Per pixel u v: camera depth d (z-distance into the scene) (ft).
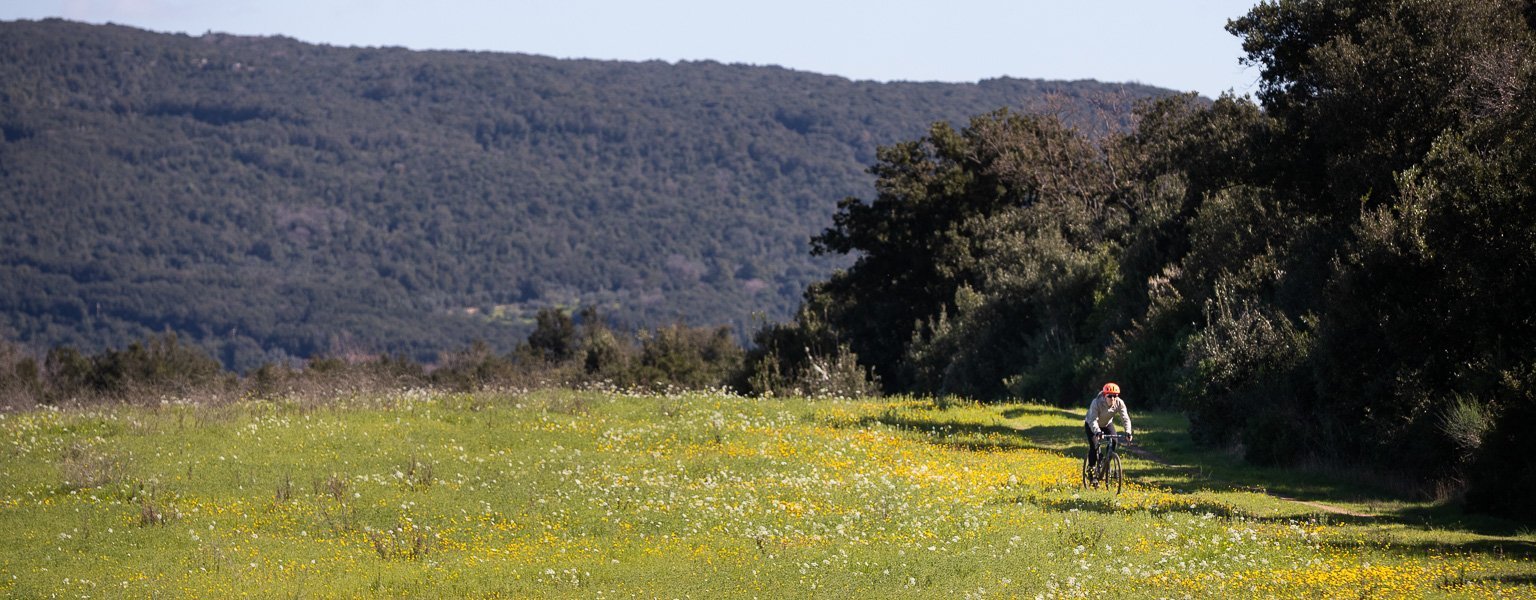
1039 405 121.08
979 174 230.48
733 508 57.21
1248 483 69.46
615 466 70.95
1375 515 58.03
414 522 56.08
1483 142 80.23
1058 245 186.09
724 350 341.62
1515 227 60.39
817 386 148.77
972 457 77.30
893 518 53.93
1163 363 120.57
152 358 257.55
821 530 52.54
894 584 41.11
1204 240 132.67
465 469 70.59
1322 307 91.66
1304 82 112.27
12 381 166.09
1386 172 99.30
